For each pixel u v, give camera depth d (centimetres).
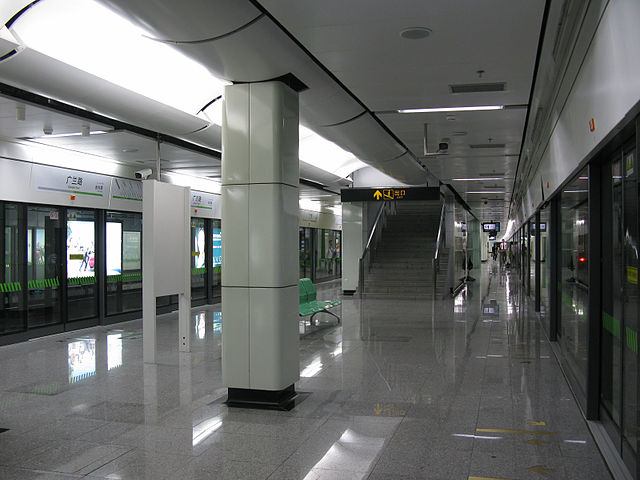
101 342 972
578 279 622
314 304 1110
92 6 536
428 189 1580
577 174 613
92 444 452
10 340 976
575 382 603
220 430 484
